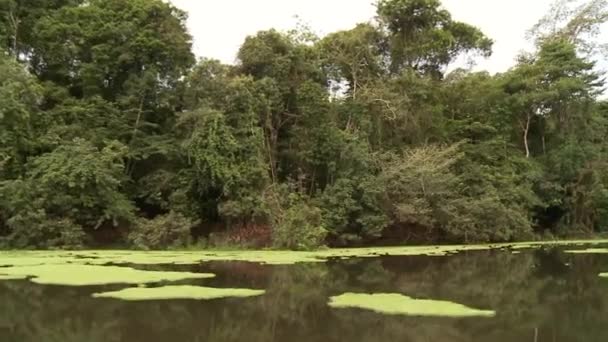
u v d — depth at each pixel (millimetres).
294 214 30750
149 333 10891
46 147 30719
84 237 29344
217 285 16969
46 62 36281
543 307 14305
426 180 35281
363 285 17688
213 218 32562
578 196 45344
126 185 32875
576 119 46750
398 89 40438
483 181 39656
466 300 15203
